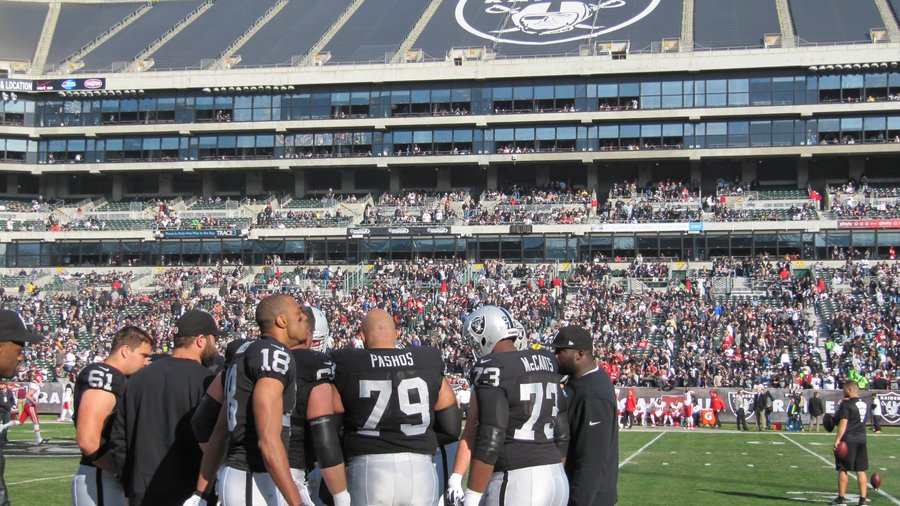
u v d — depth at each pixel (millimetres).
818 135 66938
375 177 74875
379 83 71125
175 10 87062
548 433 8109
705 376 42969
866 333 47750
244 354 7344
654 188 69000
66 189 76500
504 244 64812
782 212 62250
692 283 56344
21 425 37031
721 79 67688
